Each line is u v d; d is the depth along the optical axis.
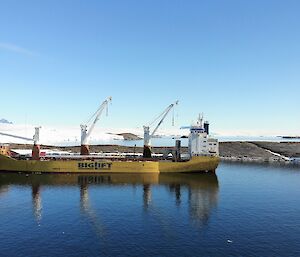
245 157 171.12
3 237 47.94
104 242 46.44
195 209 64.50
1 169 103.75
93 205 66.56
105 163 104.56
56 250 43.44
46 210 62.44
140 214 60.56
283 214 61.50
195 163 106.50
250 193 80.06
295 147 194.75
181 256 42.06
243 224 55.16
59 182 89.94
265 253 43.25
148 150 119.31
